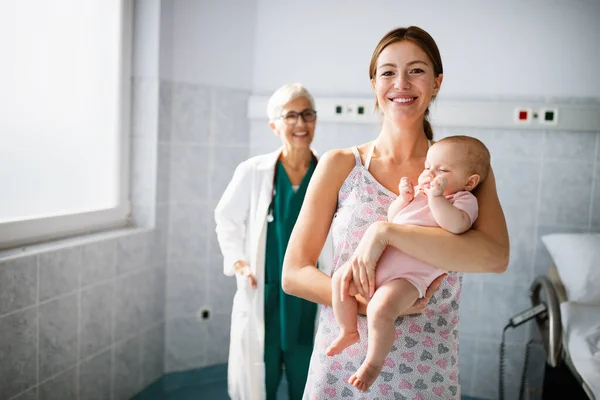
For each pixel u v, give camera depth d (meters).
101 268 2.81
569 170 3.17
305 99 2.48
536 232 3.23
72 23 2.86
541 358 2.64
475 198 1.30
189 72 3.38
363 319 1.32
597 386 2.04
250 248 2.52
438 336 1.31
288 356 2.46
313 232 1.35
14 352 2.26
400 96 1.30
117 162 3.16
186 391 3.43
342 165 1.39
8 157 2.51
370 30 3.45
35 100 2.64
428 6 3.33
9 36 2.47
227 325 3.65
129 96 3.21
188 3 3.35
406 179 1.33
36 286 2.36
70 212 2.81
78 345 2.66
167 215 3.39
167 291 3.44
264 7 3.60
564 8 3.13
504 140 3.23
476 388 3.36
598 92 3.13
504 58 3.23
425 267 1.26
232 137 3.58
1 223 2.35
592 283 2.67
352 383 1.23
